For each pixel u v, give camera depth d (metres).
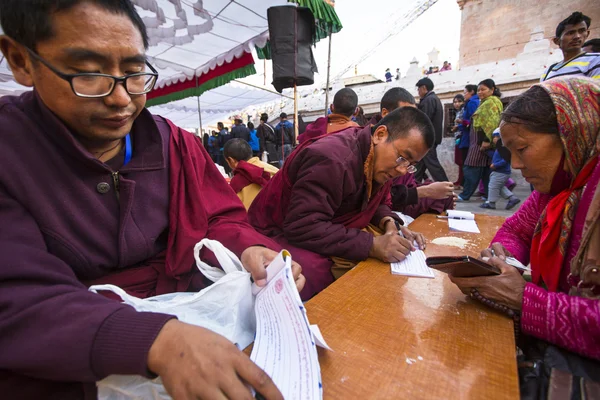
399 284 1.03
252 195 2.64
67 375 0.53
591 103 0.84
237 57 4.90
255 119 13.59
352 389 0.57
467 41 11.38
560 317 0.75
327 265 1.42
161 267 0.96
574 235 0.89
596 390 0.63
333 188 1.43
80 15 0.62
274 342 0.63
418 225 1.92
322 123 2.79
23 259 0.61
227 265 0.81
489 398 0.56
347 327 0.77
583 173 0.87
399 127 1.44
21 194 0.71
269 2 3.61
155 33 3.88
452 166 8.20
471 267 0.85
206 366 0.48
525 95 0.92
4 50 0.68
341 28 3.84
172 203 0.98
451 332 0.75
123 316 0.55
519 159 0.96
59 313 0.55
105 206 0.85
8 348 0.53
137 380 0.57
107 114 0.72
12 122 0.74
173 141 1.06
